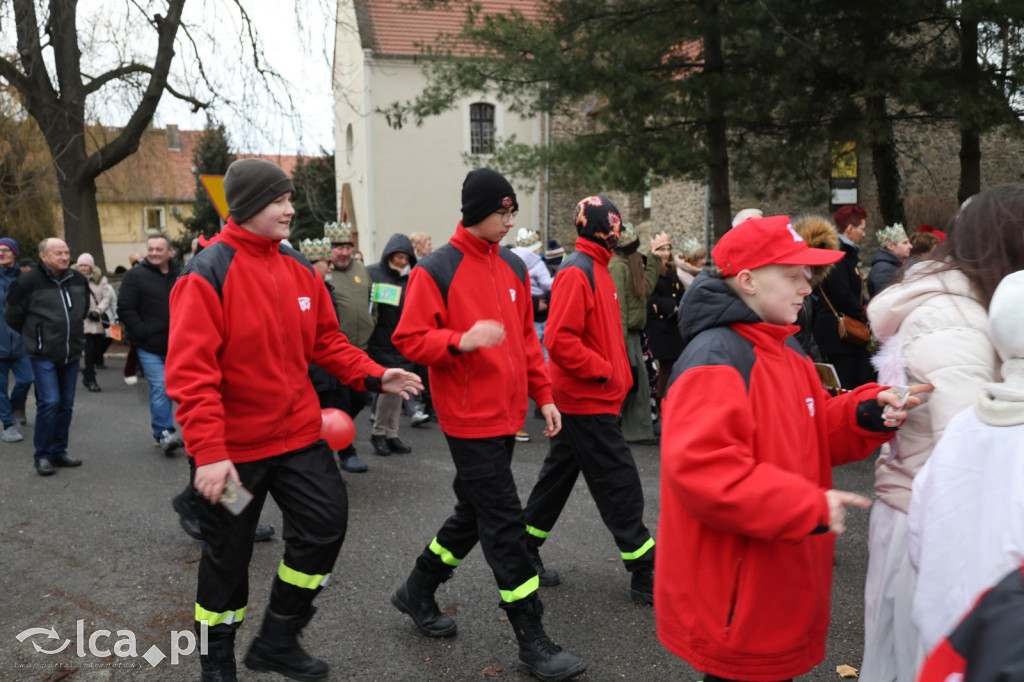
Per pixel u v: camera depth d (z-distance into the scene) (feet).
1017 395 5.14
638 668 11.16
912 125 40.83
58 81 54.90
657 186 38.42
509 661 11.43
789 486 6.45
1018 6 30.83
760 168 39.55
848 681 10.75
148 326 23.38
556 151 38.24
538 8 39.93
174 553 15.92
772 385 7.14
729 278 7.39
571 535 16.61
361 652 11.73
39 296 21.83
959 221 7.22
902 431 7.69
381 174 84.74
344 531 10.14
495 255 12.02
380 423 24.12
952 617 5.27
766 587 6.97
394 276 25.09
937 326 6.98
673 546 7.36
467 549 12.02
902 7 32.94
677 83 35.86
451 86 40.78
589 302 13.01
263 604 13.50
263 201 9.69
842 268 20.79
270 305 9.84
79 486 20.89
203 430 9.05
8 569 15.14
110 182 77.56
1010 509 4.91
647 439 24.86
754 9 33.24
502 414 11.30
